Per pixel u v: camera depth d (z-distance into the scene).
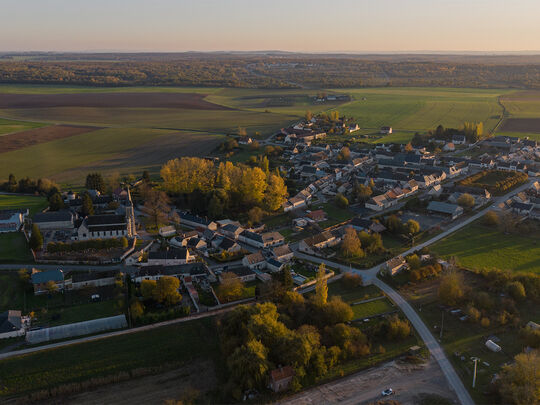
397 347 126.12
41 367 116.00
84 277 154.38
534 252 183.50
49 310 140.50
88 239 185.62
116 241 181.12
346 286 157.50
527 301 148.38
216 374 114.62
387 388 110.06
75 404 104.69
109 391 108.88
